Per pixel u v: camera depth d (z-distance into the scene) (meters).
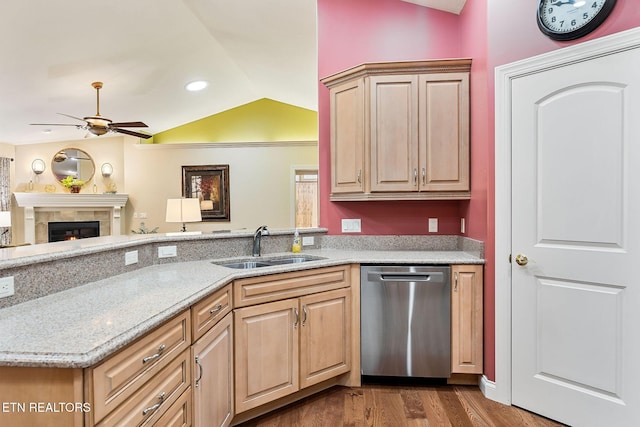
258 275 1.91
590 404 1.84
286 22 3.57
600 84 1.80
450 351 2.33
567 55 1.88
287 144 6.47
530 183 2.03
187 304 1.33
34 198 6.09
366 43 2.98
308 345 2.15
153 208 6.62
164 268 2.01
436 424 1.96
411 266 2.33
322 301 2.21
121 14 3.15
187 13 3.43
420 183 2.56
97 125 4.20
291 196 6.49
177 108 5.93
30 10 2.79
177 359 1.31
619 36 1.72
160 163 6.60
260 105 6.67
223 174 6.52
